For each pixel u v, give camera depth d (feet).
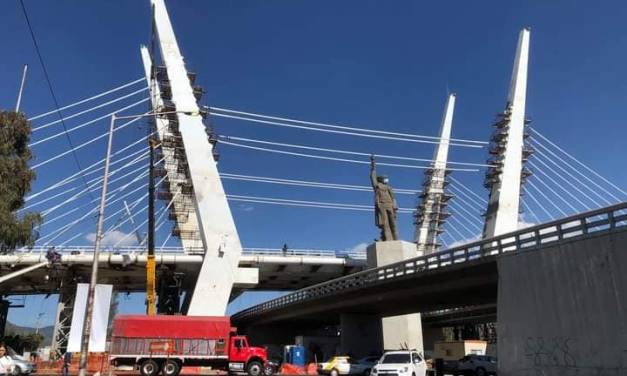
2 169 131.13
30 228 133.18
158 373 132.87
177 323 136.46
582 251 87.40
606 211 83.97
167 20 251.39
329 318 240.53
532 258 99.09
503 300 106.32
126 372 138.31
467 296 148.56
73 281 239.30
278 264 255.70
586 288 85.66
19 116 137.08
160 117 213.46
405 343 189.06
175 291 254.68
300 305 212.43
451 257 128.26
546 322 93.35
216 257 228.63
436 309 182.39
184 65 245.45
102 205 88.79
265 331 287.89
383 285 156.66
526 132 282.97
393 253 209.87
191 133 238.27
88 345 81.97
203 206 232.12
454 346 209.36
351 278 171.12
